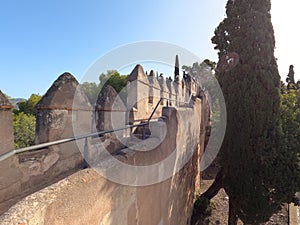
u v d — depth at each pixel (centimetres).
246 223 683
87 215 200
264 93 639
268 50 657
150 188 375
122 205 273
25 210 142
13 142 258
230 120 694
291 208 924
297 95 738
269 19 676
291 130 645
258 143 637
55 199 164
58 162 343
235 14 721
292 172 603
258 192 638
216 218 863
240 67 684
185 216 712
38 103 330
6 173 257
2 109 242
